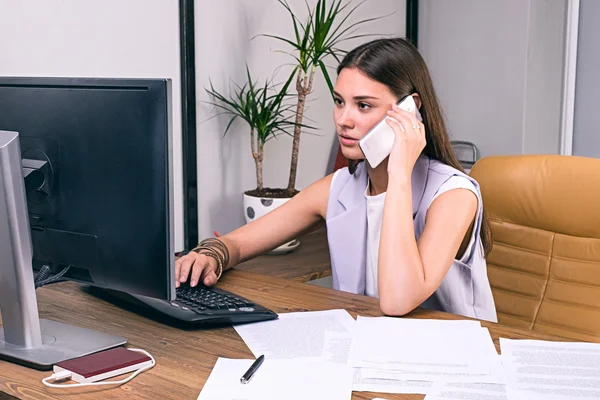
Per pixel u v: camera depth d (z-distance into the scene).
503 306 1.73
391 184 1.40
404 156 1.41
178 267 1.47
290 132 2.81
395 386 1.00
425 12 3.36
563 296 1.65
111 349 1.12
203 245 1.59
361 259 1.64
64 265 1.18
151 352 1.13
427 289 1.33
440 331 1.21
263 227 1.74
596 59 3.04
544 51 3.10
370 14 3.12
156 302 1.32
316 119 2.92
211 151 2.54
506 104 3.13
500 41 3.12
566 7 3.09
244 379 1.00
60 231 1.14
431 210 1.47
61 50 2.11
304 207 1.77
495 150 3.20
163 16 2.35
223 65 2.54
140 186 1.04
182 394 0.98
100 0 2.19
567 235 1.66
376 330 1.22
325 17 2.88
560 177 1.67
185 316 1.24
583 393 0.97
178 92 2.43
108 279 1.12
